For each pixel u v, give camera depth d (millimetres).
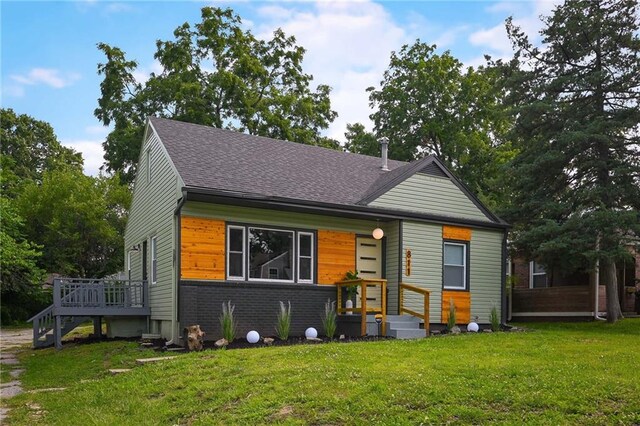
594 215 17422
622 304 22094
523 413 6383
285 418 6820
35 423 7902
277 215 15281
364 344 11727
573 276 22734
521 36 20062
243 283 14492
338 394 7352
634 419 6105
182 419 7414
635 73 17797
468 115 34344
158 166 16750
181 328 13609
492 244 18766
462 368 8477
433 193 17672
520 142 20812
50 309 17016
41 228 31797
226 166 15586
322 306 15664
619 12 18016
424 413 6496
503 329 17375
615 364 8914
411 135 35062
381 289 15531
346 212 15641
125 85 33438
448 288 17578
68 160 54938
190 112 30281
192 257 13938
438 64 34344
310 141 34969
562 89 19125
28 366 13227
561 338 12945
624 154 18594
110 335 17578
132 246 20469
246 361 9867
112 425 7387
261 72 33344
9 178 37406
